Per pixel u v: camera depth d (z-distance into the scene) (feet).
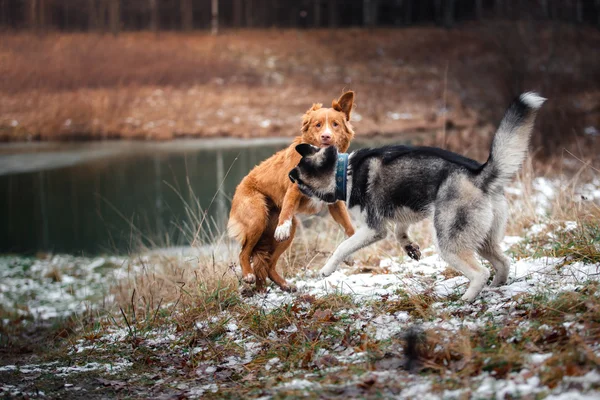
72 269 37.96
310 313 17.63
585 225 20.31
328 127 19.06
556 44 80.64
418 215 16.65
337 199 17.89
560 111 60.54
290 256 24.77
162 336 19.22
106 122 83.82
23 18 120.98
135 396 14.46
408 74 107.14
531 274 17.26
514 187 31.40
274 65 115.03
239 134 80.94
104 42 114.42
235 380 14.82
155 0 142.92
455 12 145.07
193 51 118.11
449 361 12.86
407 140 66.69
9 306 31.50
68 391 15.17
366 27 144.15
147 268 28.91
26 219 48.42
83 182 58.49
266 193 20.34
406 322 15.79
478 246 15.81
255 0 152.46
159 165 64.44
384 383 12.37
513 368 11.76
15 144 77.20
